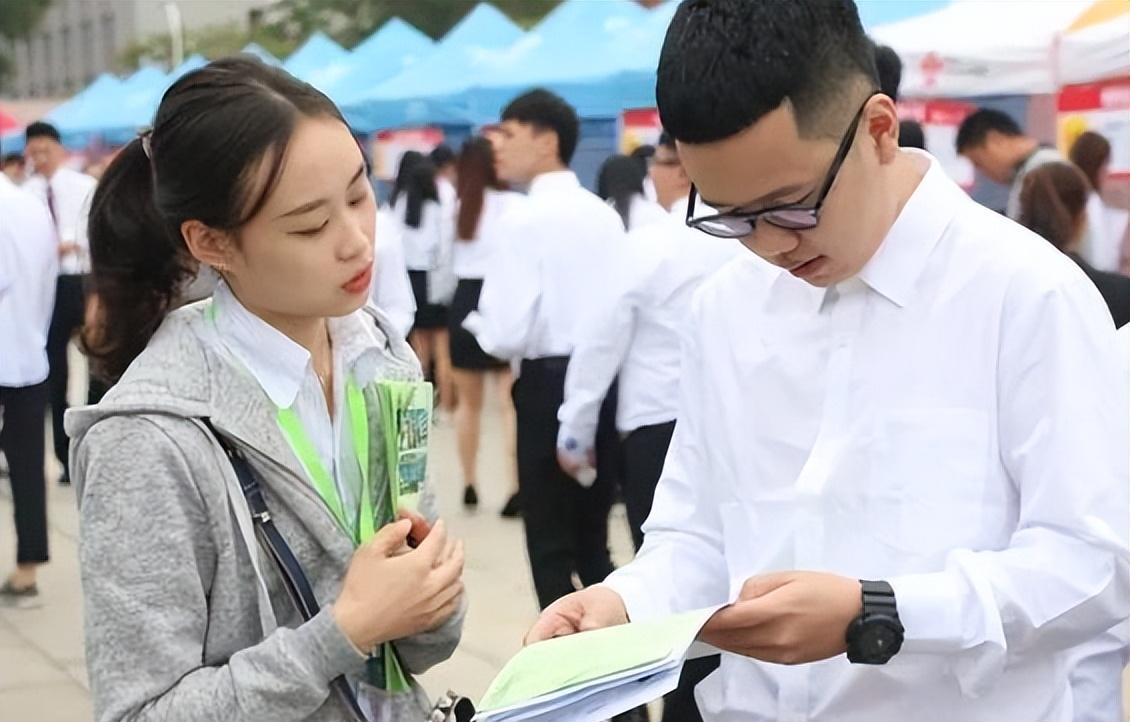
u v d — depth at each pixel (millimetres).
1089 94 6777
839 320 1631
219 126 1494
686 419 1843
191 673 1495
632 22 10320
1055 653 1587
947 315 1564
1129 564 1482
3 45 46094
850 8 1472
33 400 5344
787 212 1462
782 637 1443
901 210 1590
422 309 9195
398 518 1653
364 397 1711
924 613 1441
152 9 39094
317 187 1517
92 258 1678
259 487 1571
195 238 1565
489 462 8008
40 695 4352
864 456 1594
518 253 4363
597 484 4289
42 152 7926
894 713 1616
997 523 1548
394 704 1714
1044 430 1489
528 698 1396
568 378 3857
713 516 1818
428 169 9023
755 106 1405
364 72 14258
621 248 4359
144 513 1487
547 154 4652
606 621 1669
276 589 1580
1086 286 1558
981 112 4832
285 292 1555
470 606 5137
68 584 5652
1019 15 7258
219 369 1581
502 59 11219
